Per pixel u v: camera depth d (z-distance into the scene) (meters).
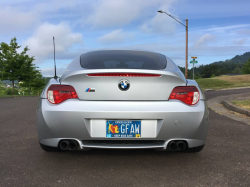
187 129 2.27
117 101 2.24
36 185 2.04
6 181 2.11
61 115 2.23
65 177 2.20
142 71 2.25
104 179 2.16
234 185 2.06
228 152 2.97
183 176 2.24
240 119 5.39
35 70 27.12
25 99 12.51
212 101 9.62
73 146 2.35
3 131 4.09
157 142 2.34
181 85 2.34
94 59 2.79
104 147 2.24
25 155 2.81
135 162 2.59
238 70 183.88
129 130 2.25
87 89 2.26
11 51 24.81
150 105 2.23
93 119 2.24
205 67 157.00
